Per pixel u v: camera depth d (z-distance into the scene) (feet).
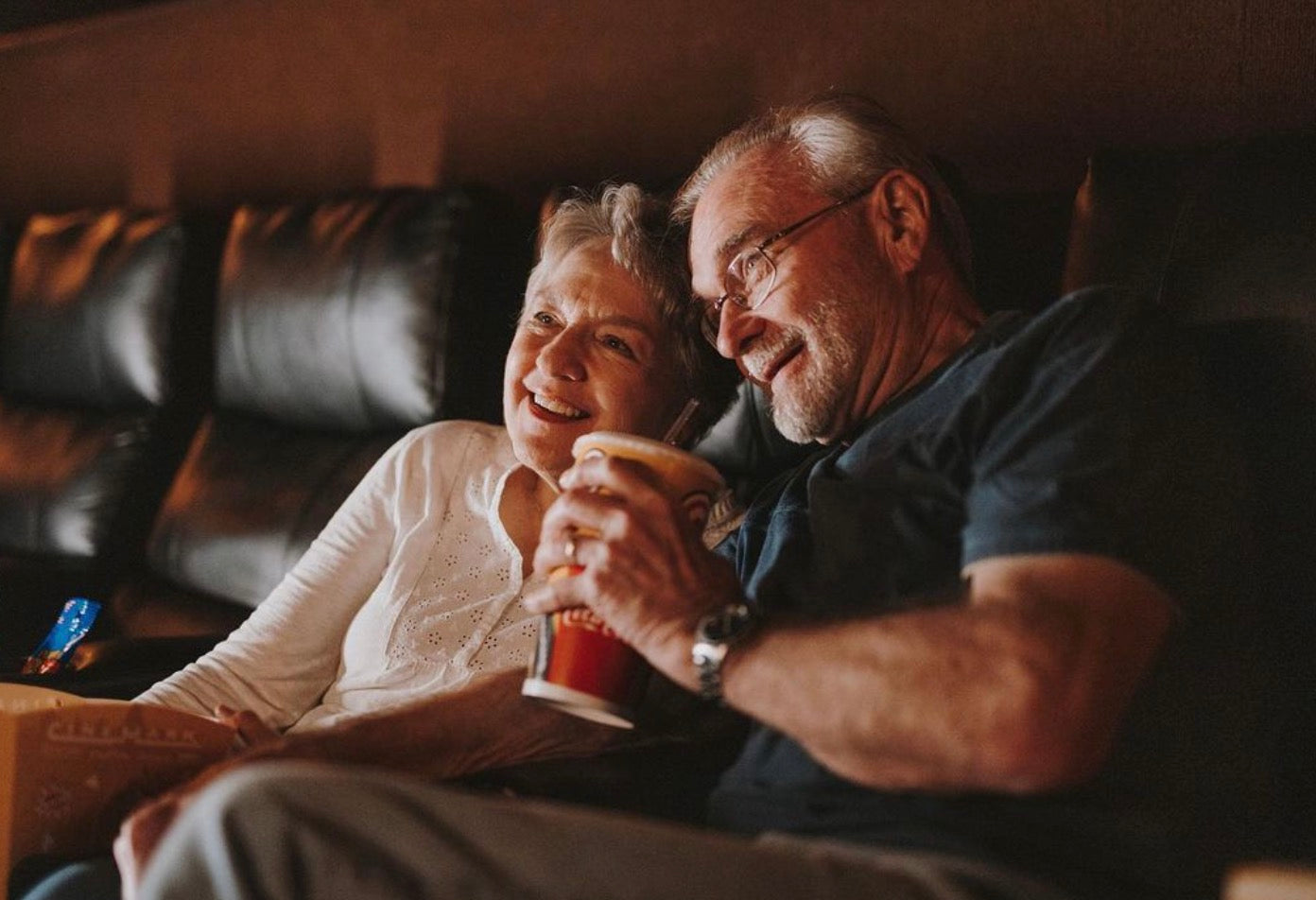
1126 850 3.45
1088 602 3.29
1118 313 3.84
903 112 7.70
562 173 9.38
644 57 8.87
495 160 9.74
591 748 4.78
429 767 4.53
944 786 3.35
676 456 3.79
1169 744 3.58
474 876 2.94
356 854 2.91
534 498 5.69
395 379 7.80
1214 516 3.70
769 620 3.64
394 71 10.24
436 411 7.70
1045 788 3.19
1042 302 6.74
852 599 4.01
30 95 12.80
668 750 4.68
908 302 4.63
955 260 4.78
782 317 4.60
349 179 10.64
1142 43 6.87
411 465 5.90
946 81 7.52
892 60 7.73
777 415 4.70
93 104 12.32
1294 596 4.20
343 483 7.86
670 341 5.47
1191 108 6.75
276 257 8.66
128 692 5.92
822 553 4.15
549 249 5.64
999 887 3.13
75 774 4.34
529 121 9.51
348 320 8.04
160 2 11.57
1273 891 2.13
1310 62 6.38
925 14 7.57
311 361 8.26
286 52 10.89
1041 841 3.46
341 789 2.92
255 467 8.42
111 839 4.49
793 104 4.92
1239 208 4.69
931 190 4.75
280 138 11.03
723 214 4.74
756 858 3.01
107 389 9.75
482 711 4.64
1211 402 3.90
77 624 6.15
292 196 11.03
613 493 3.78
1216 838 3.59
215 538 8.22
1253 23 6.52
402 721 4.50
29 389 10.29
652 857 2.96
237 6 11.14
